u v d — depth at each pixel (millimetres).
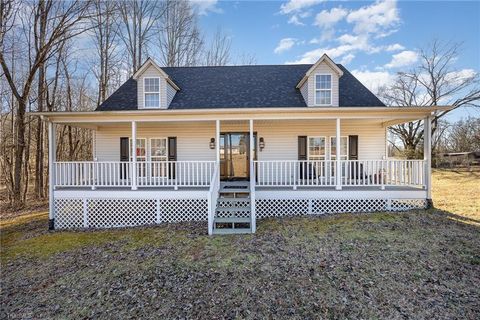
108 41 19656
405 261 5258
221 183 9867
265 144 11422
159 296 4379
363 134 11328
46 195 17641
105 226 8930
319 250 5914
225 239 6883
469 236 6473
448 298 4059
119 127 11602
